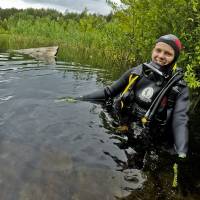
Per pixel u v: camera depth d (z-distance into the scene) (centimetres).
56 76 244
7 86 194
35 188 93
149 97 141
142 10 298
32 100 166
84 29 782
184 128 128
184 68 208
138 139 132
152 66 142
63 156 111
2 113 144
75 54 495
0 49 477
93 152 116
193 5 194
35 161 106
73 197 91
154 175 109
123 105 151
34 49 489
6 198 87
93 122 143
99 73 292
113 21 474
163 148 129
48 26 1070
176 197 98
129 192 97
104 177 102
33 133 126
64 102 166
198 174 114
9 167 101
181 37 207
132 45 373
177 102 135
